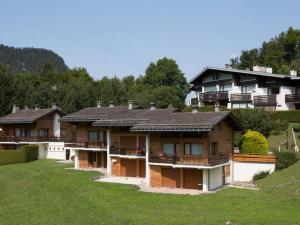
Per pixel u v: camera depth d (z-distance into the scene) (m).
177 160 38.31
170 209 28.47
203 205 29.41
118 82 101.56
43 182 40.88
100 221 26.64
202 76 70.69
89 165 51.66
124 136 45.94
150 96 82.00
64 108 84.44
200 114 40.16
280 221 23.45
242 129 42.25
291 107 58.84
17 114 67.12
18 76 109.81
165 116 42.12
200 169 37.66
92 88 91.31
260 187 36.16
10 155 56.88
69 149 55.44
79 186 38.06
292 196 30.45
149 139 40.72
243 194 33.47
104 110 52.69
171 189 38.09
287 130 49.00
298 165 37.91
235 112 50.53
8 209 32.31
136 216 26.81
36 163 56.88
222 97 65.31
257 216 24.84
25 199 34.88
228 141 41.66
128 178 43.88
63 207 31.12
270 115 52.31
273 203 29.09
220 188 37.84
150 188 38.66
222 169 40.19
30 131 64.25
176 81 108.00
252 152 42.44
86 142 50.56
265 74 59.38
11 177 45.00
